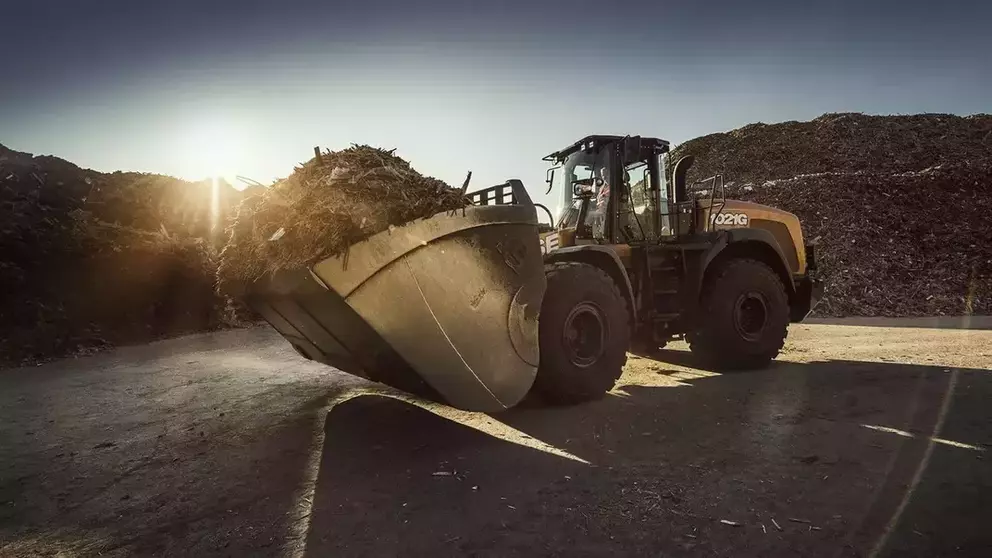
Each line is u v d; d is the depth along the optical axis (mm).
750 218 7336
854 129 26031
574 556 2404
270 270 3936
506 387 4188
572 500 2953
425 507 2904
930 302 13492
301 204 3865
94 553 2533
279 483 3275
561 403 4902
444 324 3881
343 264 3541
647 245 6262
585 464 3473
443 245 3883
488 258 4098
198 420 4664
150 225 12078
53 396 5691
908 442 3754
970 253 15680
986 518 2664
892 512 2748
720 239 6383
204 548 2545
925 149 24547
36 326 8375
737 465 3398
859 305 13344
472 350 4008
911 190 18438
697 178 26469
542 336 4750
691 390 5395
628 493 3025
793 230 7559
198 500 3070
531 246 4371
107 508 3004
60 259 9664
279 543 2572
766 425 4191
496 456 3648
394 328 3693
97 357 8109
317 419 4613
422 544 2527
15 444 4125
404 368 3852
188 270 11258
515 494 3045
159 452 3883
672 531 2604
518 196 4418
